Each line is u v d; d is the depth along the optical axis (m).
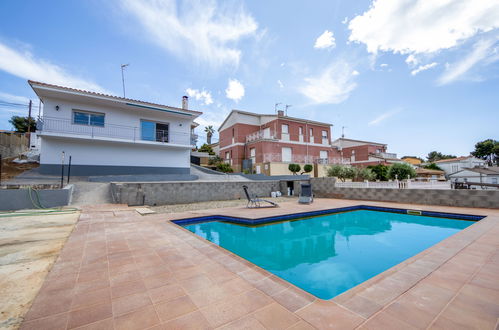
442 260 3.17
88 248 3.73
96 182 12.20
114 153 14.86
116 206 8.77
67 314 1.86
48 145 12.96
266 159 21.70
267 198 13.49
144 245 3.93
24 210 7.51
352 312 1.91
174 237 4.48
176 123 17.45
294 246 5.46
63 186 9.44
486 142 40.78
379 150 32.81
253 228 6.84
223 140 28.67
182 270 2.83
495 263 3.04
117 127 14.96
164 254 3.46
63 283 2.45
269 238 6.08
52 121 12.98
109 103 14.29
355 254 4.79
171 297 2.17
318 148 26.41
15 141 17.23
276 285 2.43
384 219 8.12
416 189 9.81
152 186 10.20
